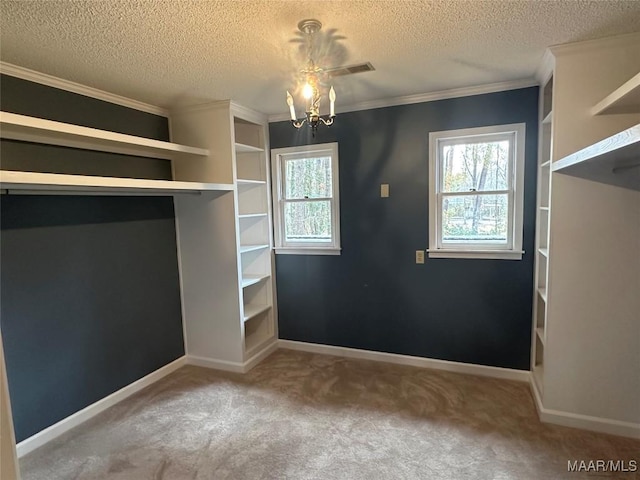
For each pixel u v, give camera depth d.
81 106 2.67
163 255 3.39
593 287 2.31
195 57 2.18
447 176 3.22
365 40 2.03
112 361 2.92
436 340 3.37
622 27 1.95
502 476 2.03
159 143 2.71
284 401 2.88
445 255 3.25
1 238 2.25
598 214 2.26
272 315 3.93
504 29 1.94
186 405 2.86
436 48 2.17
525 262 3.02
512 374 3.14
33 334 2.41
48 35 1.86
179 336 3.58
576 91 2.20
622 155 1.64
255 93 2.91
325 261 3.71
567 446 2.26
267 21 1.77
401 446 2.30
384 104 3.29
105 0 1.54
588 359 2.37
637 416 2.31
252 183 3.65
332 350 3.79
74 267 2.65
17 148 2.31
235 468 2.15
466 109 3.04
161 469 2.16
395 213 3.38
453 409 2.71
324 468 2.13
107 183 2.20
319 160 3.67
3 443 1.65
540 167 2.84
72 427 2.60
